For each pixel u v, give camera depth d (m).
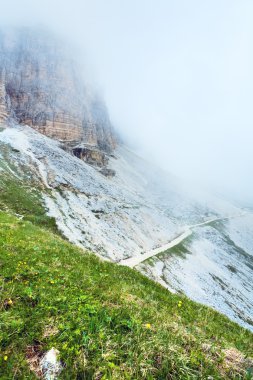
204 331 9.07
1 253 11.21
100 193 130.38
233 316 78.88
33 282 8.72
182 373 5.93
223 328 11.29
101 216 103.75
